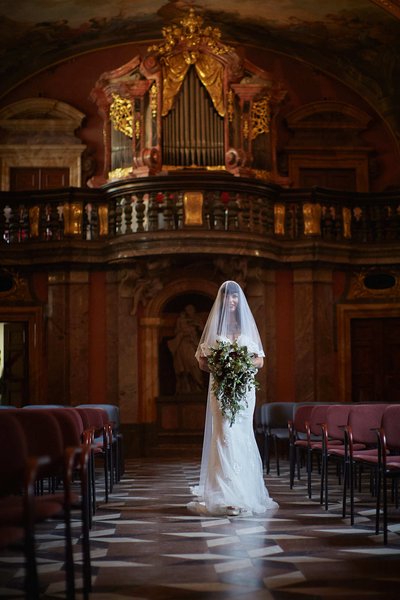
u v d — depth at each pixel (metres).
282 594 4.57
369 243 15.74
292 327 15.64
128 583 4.86
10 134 17.20
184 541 6.18
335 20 16.19
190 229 14.28
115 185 14.77
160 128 15.41
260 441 13.47
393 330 15.94
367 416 7.46
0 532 3.93
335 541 6.11
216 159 15.54
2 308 15.45
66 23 16.31
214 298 15.48
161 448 15.23
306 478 11.02
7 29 16.09
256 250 14.62
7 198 15.34
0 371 16.75
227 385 7.55
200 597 4.53
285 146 17.47
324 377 15.57
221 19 16.91
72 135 17.25
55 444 5.46
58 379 15.33
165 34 15.53
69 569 4.41
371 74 17.23
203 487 8.51
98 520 7.31
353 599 4.46
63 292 15.40
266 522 7.04
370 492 9.12
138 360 15.32
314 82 17.73
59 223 15.29
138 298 15.22
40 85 17.31
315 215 15.52
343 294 15.90
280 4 15.92
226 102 15.55
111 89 15.77
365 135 17.64
